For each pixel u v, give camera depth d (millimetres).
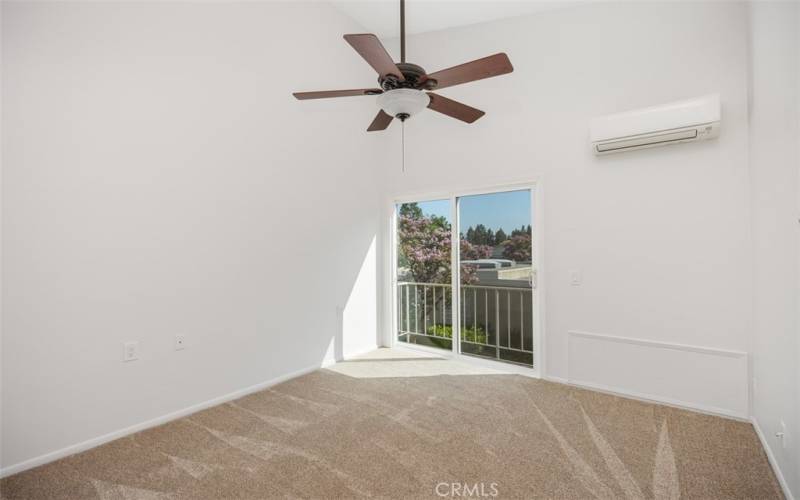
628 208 2943
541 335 3342
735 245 2564
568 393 3027
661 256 2822
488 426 2479
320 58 3637
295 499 1777
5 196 1939
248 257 3066
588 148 3104
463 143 3789
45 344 2074
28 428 2023
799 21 1563
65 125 2123
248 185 3059
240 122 3000
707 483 1875
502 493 1812
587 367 3133
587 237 3117
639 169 2898
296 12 3420
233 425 2514
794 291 1672
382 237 4445
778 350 1915
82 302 2201
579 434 2367
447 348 4027
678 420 2547
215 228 2844
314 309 3627
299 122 3473
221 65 2875
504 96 3523
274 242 3264
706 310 2666
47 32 2057
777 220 1920
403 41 2139
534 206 3414
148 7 2469
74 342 2176
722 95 2600
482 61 1827
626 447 2213
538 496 1787
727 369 2592
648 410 2711
